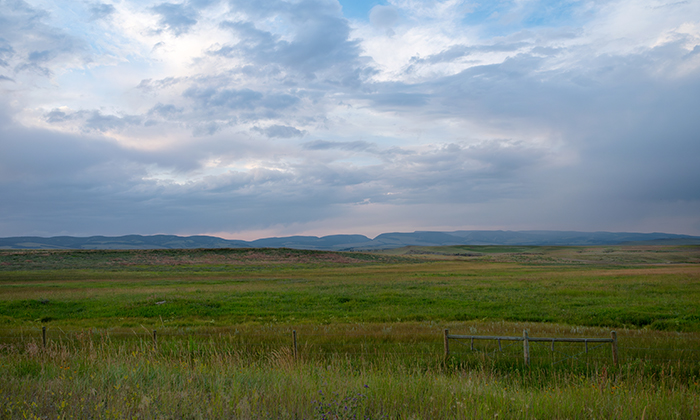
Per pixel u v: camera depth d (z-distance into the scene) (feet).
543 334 51.37
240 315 80.23
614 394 24.16
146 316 80.59
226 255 363.15
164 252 360.28
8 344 45.47
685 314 72.23
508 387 27.55
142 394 18.95
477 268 258.78
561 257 488.02
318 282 155.63
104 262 300.20
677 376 31.94
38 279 178.60
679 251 597.52
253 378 25.32
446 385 24.76
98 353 33.55
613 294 105.09
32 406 17.76
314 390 21.75
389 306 90.43
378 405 19.97
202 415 17.70
